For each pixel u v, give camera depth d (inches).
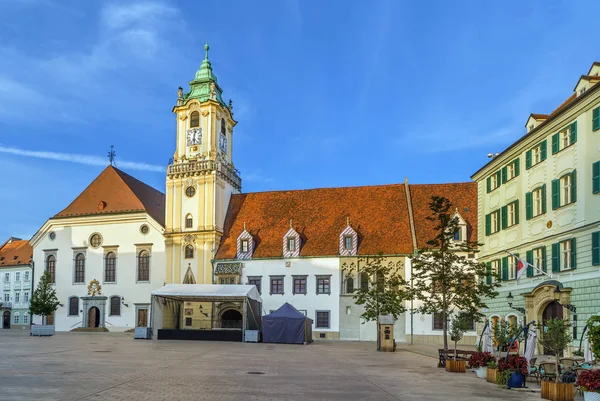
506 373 981.2
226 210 3142.2
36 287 3277.6
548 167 1772.9
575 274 1593.3
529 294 1808.6
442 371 1261.1
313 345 2240.4
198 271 2947.8
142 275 3088.1
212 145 3085.6
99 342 2074.3
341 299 2741.1
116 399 747.4
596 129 1513.3
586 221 1542.8
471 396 873.5
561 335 913.5
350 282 2755.9
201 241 2965.1
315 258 2797.7
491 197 2234.3
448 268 1509.6
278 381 986.1
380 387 952.3
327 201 3063.5
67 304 3196.4
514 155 2017.7
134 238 3122.5
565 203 1672.0
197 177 3021.7
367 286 2726.4
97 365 1183.6
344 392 877.2
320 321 2751.0
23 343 1925.4
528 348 1098.1
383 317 1988.2
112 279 3137.3
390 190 3021.7
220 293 2391.7
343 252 2775.6
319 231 2923.2
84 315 3144.7
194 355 1526.8
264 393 834.8
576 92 1700.3
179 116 3152.1
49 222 3287.4
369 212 2947.8
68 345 1843.0
